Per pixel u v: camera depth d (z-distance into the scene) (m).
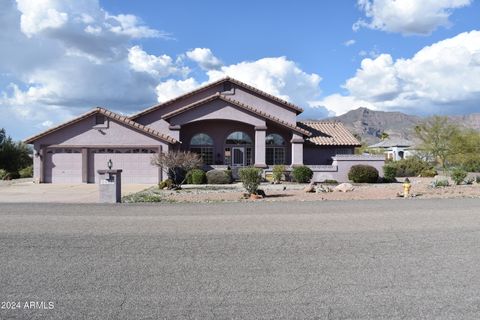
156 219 12.50
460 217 12.52
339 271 6.94
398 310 5.26
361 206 15.22
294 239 9.45
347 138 38.09
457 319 4.99
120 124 30.45
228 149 35.16
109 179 17.31
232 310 5.29
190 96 35.66
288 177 31.02
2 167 42.53
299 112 36.84
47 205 16.22
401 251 8.27
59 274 6.81
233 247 8.68
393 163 39.66
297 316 5.10
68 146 30.20
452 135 51.41
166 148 30.41
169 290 6.03
